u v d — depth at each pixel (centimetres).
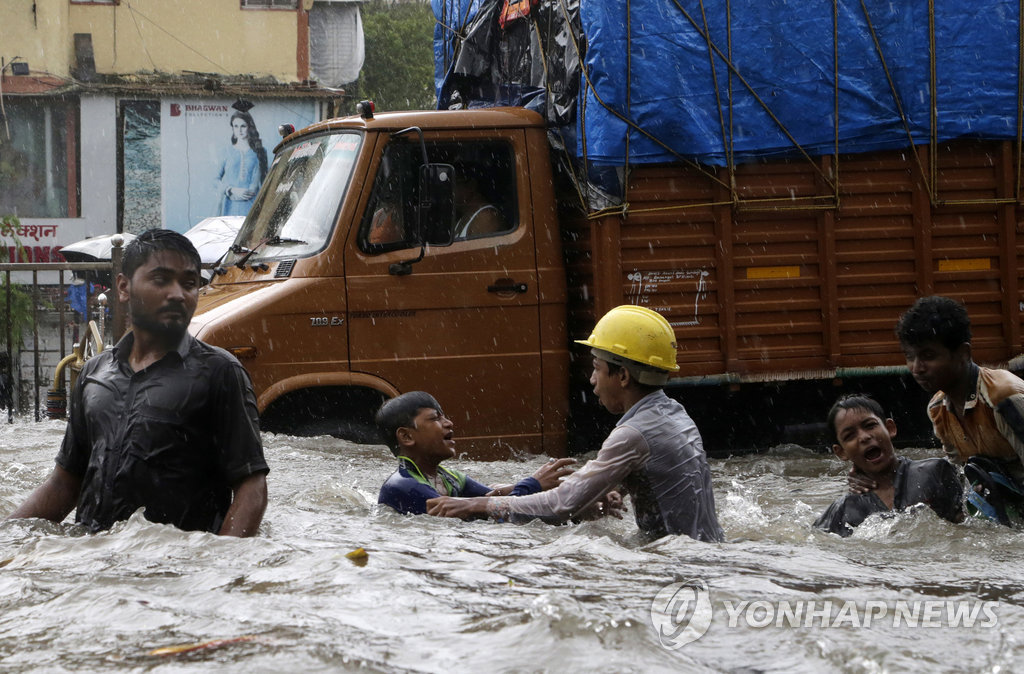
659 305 795
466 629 210
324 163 826
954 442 480
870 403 467
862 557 348
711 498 423
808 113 800
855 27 804
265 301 756
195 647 198
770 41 798
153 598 242
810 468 759
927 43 810
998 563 340
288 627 212
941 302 461
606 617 213
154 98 2405
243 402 340
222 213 2455
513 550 334
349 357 770
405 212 800
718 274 802
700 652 204
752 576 288
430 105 3356
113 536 318
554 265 820
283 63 2539
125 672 185
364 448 714
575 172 823
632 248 792
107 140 2394
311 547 318
